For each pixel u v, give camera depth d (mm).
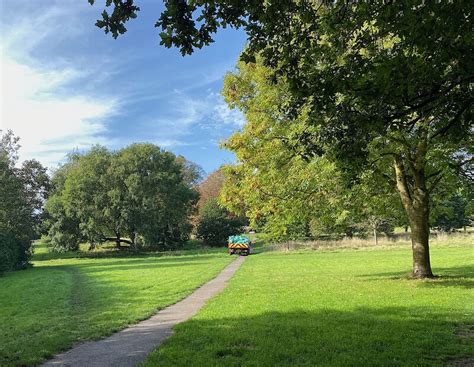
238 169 18844
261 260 37625
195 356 7324
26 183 55250
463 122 6797
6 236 39594
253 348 7797
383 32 6336
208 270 29469
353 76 6242
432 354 7109
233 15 5797
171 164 67562
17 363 7613
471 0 4758
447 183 17312
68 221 65500
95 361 7605
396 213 18641
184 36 5668
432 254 31953
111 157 65750
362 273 21703
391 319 9820
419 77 5656
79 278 28328
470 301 11836
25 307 16234
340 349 7527
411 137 13750
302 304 12414
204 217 70812
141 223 62000
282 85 15945
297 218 17703
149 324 11195
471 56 5309
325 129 7512
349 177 10500
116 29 5594
